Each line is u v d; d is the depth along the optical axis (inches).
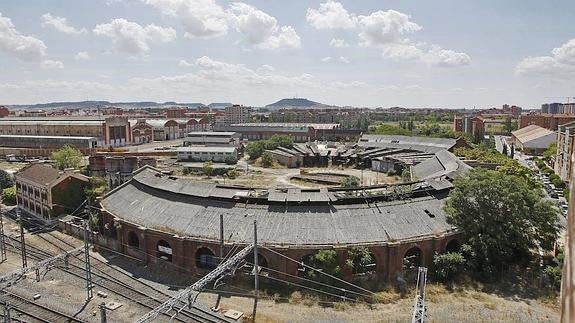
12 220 3115.2
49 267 2113.7
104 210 2536.9
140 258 2268.7
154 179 2733.8
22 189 3368.6
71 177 3129.9
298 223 2126.0
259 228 2110.0
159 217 2317.9
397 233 2075.5
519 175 3353.8
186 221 2225.6
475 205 2151.8
